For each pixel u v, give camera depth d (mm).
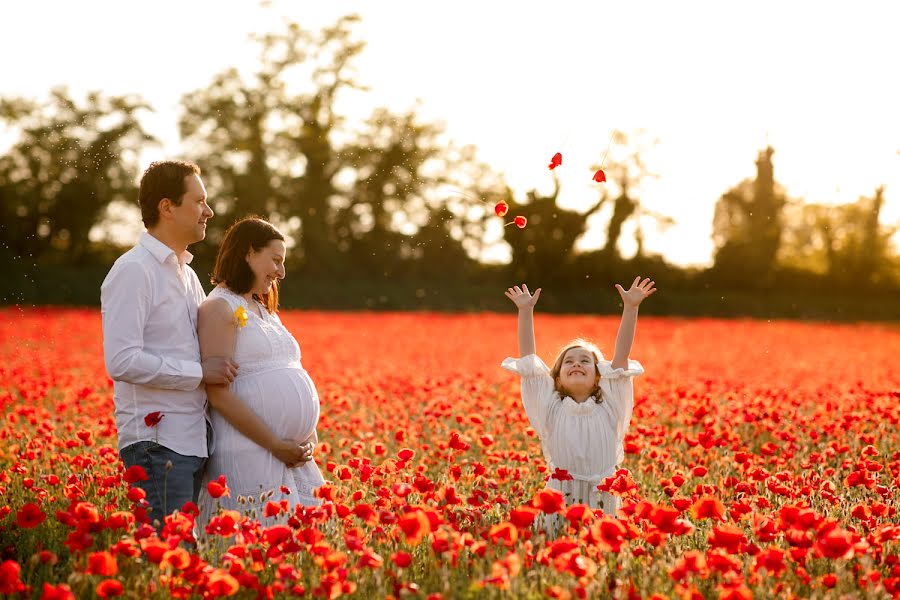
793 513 6121
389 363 25891
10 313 53219
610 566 6219
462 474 9945
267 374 7965
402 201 90875
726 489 8773
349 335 41906
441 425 12906
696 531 7383
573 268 90562
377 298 82438
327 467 10750
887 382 21641
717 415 14344
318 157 89562
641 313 81375
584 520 6234
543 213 90062
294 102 90875
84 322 46031
